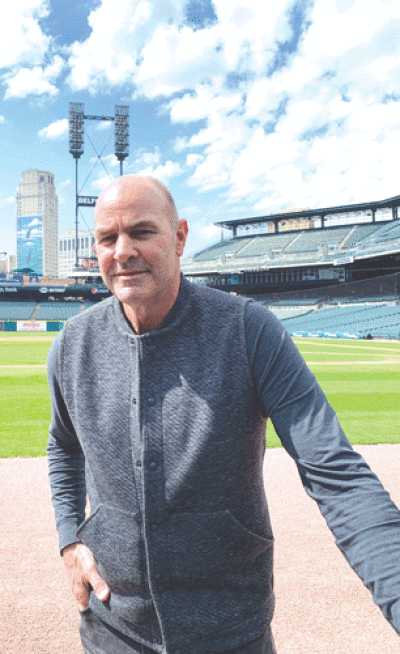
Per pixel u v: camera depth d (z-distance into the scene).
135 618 1.24
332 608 3.32
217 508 1.18
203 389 1.18
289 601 3.41
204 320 1.24
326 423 1.13
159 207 1.21
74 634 3.01
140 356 1.21
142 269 1.18
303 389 1.17
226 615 1.20
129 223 1.16
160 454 1.18
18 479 6.25
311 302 76.31
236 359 1.19
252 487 1.23
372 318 59.97
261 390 1.20
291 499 5.58
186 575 1.19
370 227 75.69
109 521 1.28
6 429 8.87
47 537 4.50
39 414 10.30
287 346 1.20
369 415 10.49
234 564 1.22
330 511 1.06
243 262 79.88
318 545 4.34
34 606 3.33
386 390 14.22
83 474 1.65
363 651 2.86
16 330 68.25
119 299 1.22
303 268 77.25
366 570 0.96
